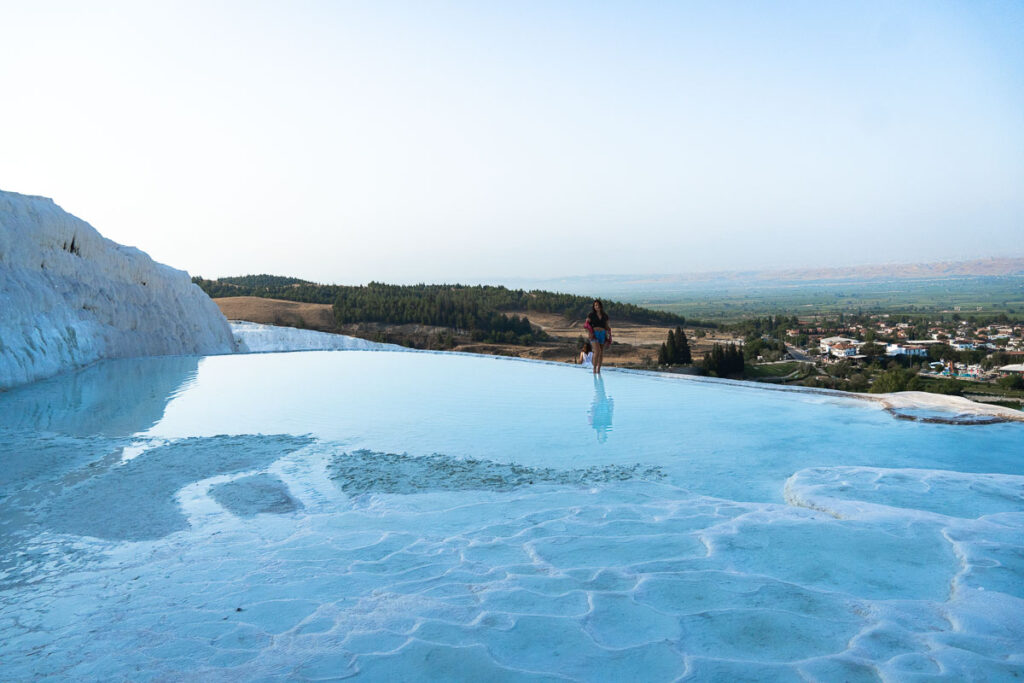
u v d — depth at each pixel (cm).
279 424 700
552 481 473
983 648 215
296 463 528
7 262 1045
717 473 497
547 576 288
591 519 372
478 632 236
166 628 247
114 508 410
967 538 319
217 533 363
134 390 949
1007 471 499
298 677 207
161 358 1444
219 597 275
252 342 1941
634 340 11050
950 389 5344
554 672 207
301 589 281
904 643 220
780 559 299
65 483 465
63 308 1169
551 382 1078
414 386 1024
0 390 891
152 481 470
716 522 358
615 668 208
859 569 285
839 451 567
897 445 591
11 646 235
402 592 275
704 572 286
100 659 223
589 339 1209
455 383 1070
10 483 463
